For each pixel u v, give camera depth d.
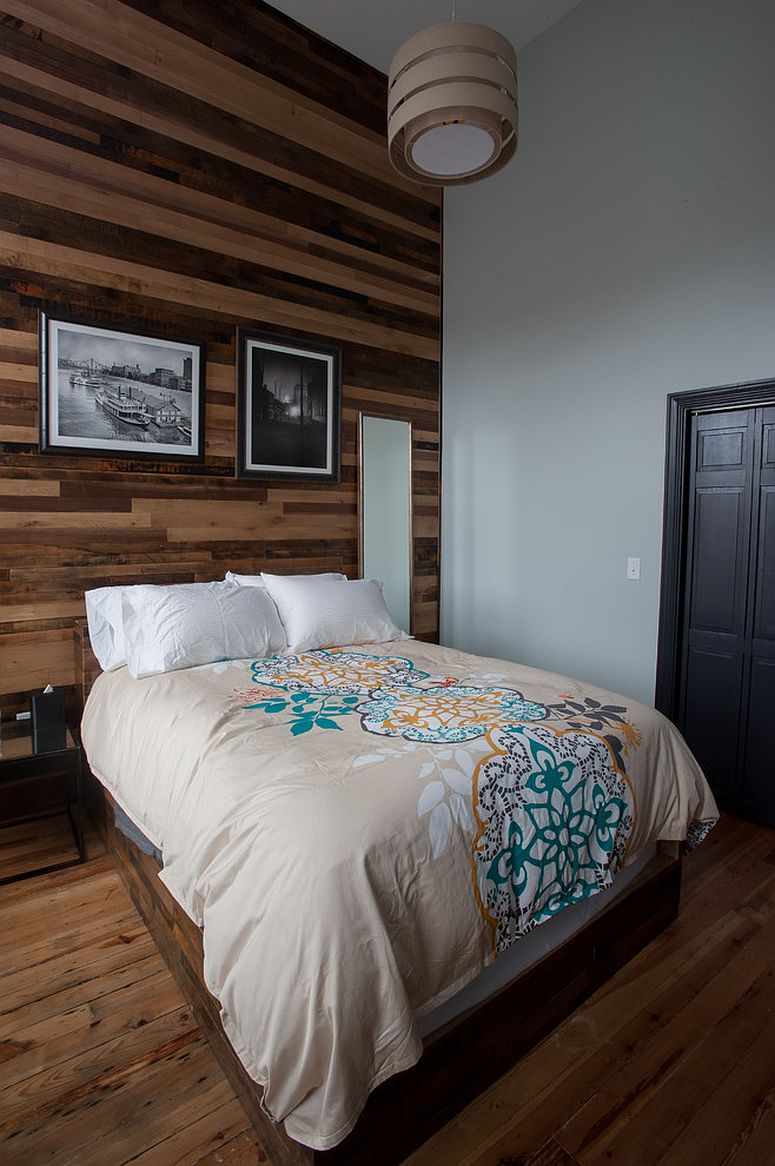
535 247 3.69
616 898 1.94
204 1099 1.52
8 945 2.05
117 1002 1.82
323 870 1.27
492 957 1.48
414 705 2.07
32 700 2.55
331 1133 1.14
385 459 4.06
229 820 1.49
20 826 2.83
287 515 3.62
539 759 1.70
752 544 2.88
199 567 3.29
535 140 3.65
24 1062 1.61
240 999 1.26
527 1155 1.39
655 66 3.08
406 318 4.12
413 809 1.43
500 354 3.94
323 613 3.01
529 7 3.39
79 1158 1.38
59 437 2.79
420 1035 1.40
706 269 2.92
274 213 3.46
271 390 3.48
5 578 2.73
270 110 3.41
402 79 1.96
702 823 2.16
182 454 3.17
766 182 2.71
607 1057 1.64
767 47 2.69
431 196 4.22
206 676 2.44
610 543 3.40
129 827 2.17
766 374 2.74
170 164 3.06
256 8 3.31
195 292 3.19
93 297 2.87
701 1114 1.49
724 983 1.90
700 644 3.09
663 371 3.11
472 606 4.23
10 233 2.65
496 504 4.02
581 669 3.58
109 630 2.76
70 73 2.76
